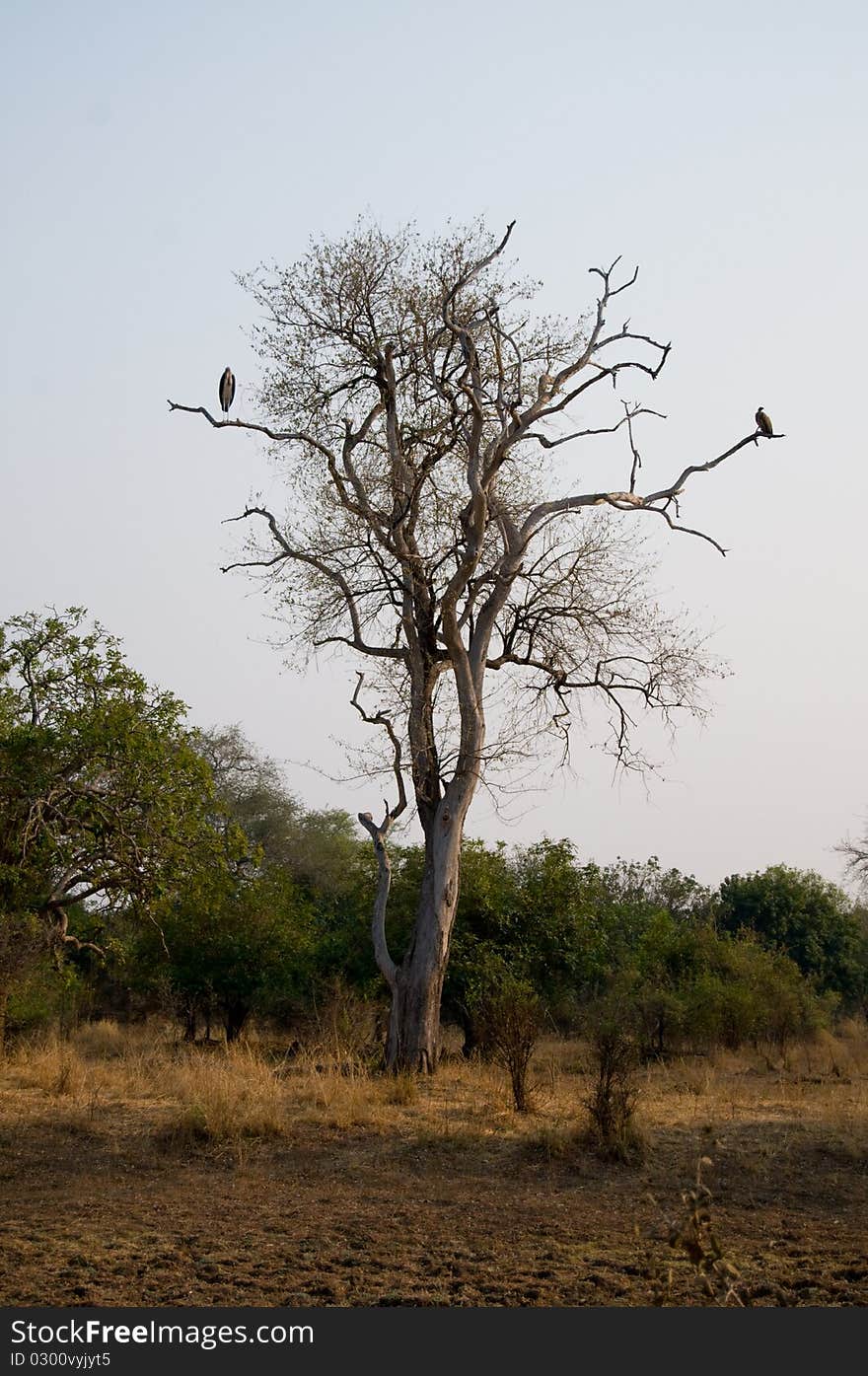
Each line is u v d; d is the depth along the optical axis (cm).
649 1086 1594
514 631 1995
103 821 1981
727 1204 976
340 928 2505
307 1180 1052
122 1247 836
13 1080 1512
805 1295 745
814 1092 1575
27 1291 739
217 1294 740
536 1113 1323
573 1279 773
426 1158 1127
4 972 1805
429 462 1945
